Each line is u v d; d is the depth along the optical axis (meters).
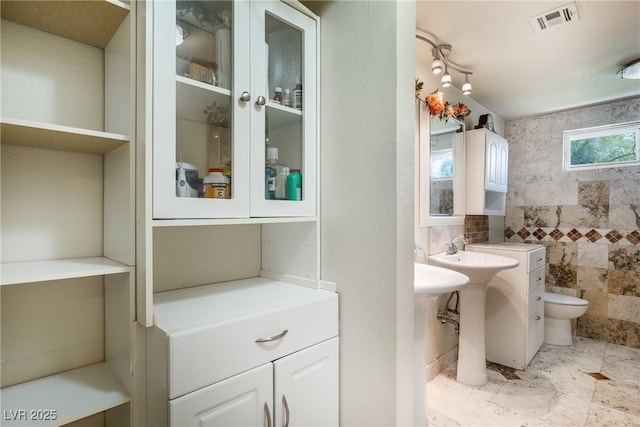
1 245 0.90
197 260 1.29
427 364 2.18
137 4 0.87
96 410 0.82
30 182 0.95
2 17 0.89
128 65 0.88
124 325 0.91
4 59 0.90
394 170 1.08
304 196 1.23
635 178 2.72
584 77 2.33
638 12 1.59
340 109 1.22
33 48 0.94
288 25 1.18
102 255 1.07
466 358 2.16
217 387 0.86
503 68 2.19
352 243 1.18
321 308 1.14
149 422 0.88
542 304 2.66
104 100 1.06
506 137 3.34
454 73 2.27
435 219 2.21
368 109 1.14
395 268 1.08
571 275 3.02
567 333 2.78
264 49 1.09
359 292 1.17
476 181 2.56
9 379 0.91
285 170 1.20
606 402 1.95
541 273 2.61
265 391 0.97
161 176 0.85
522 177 3.27
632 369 2.36
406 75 1.11
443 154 2.33
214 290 1.24
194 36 0.98
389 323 1.09
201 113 0.98
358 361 1.17
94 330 1.05
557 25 1.71
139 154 0.86
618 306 2.81
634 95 2.67
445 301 2.34
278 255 1.42
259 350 0.96
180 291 1.22
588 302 2.82
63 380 0.95
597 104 2.87
